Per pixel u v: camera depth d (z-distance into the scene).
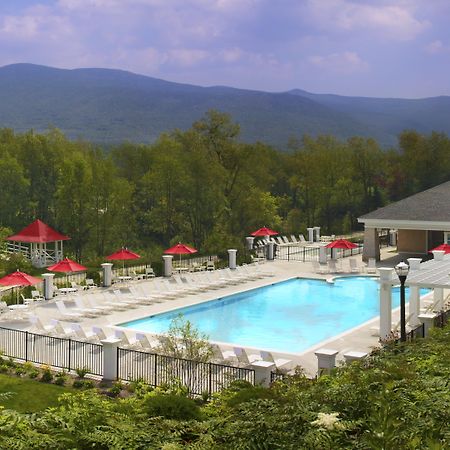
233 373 17.81
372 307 30.89
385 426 7.03
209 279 35.59
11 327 24.97
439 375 10.82
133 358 20.14
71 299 30.03
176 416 10.42
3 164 54.19
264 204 63.84
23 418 8.55
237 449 7.65
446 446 6.84
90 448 8.33
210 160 62.56
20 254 41.78
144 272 38.56
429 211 41.44
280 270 40.19
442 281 21.39
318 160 69.38
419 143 71.00
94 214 50.59
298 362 20.25
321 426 7.13
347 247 39.72
